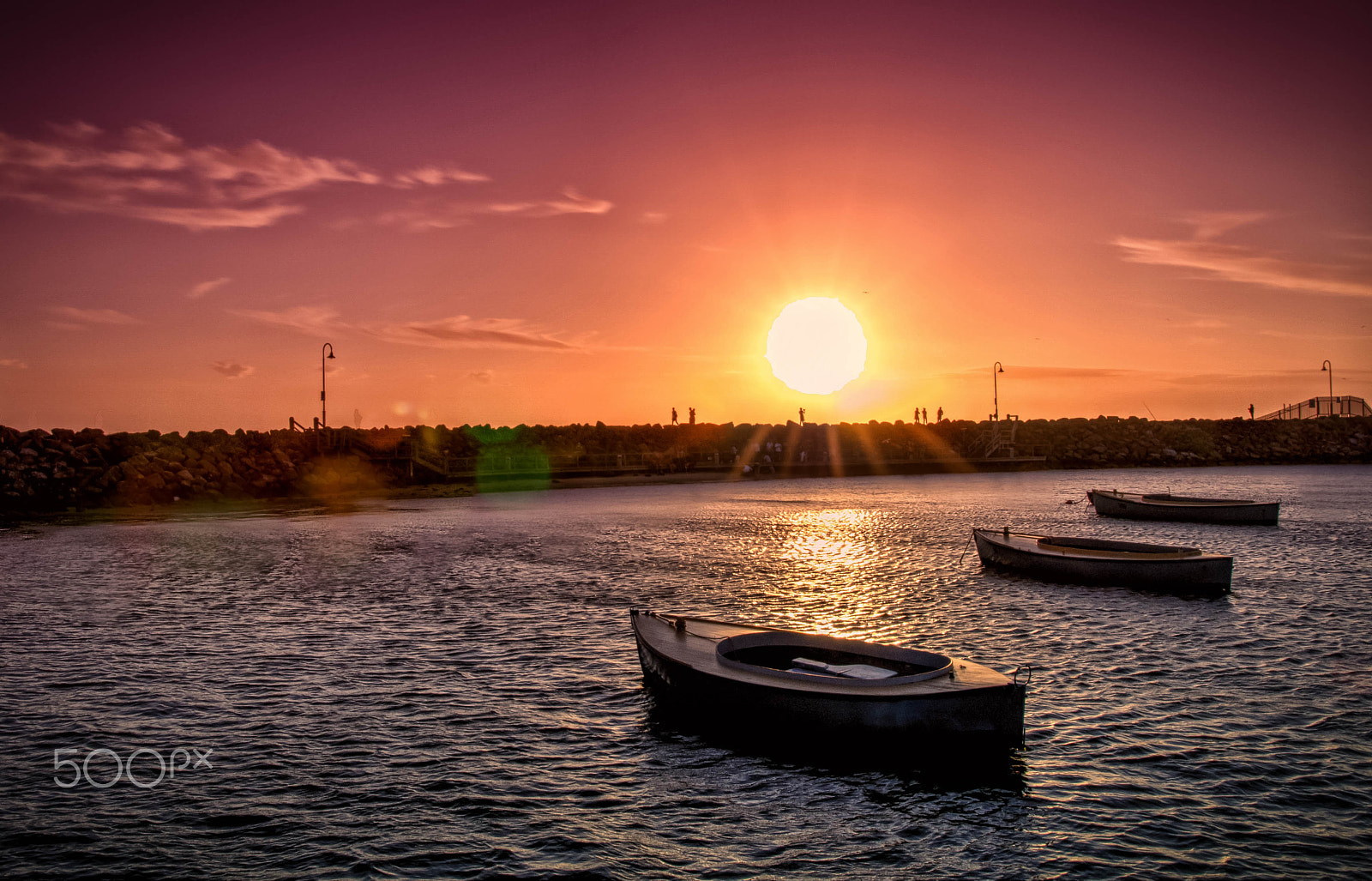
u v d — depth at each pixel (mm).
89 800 12445
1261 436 137125
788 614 24500
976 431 126750
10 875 10453
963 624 22969
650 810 12102
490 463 88625
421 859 10828
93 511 62094
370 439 85750
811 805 12203
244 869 10609
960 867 10578
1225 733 14602
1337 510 54750
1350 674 17875
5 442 68375
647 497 75188
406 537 44812
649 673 17094
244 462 74625
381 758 13922
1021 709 13266
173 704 16594
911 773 13062
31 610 25578
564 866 10648
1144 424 133250
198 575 32375
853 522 51688
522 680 18016
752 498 72438
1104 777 12914
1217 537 41750
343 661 19625
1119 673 18125
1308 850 10836
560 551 38844
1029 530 45906
